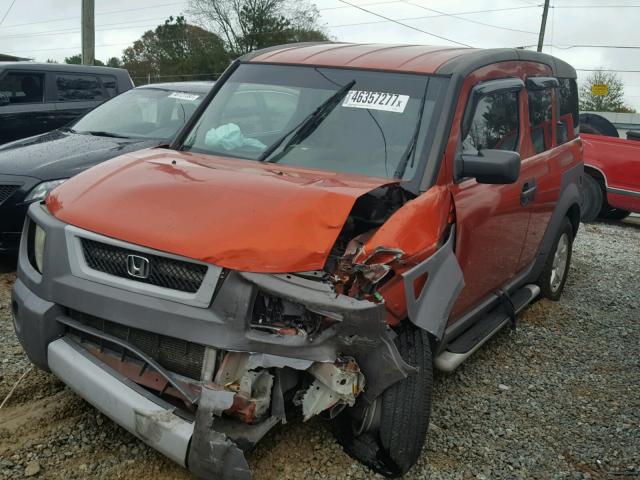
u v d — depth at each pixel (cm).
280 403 292
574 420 412
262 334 281
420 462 349
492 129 437
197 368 291
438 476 339
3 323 493
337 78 423
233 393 272
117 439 346
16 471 316
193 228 294
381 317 290
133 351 302
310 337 286
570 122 618
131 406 288
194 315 283
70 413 368
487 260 430
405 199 353
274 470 327
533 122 514
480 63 421
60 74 1038
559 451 375
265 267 282
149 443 285
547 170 531
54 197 353
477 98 407
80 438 346
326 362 288
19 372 412
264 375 289
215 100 454
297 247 288
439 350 384
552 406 430
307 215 299
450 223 365
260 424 290
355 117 398
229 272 282
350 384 297
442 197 356
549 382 466
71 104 1047
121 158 390
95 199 330
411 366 311
